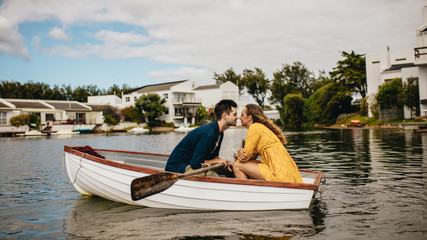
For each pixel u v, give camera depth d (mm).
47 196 5250
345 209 4059
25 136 32375
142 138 24969
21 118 34938
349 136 18922
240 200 4000
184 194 4137
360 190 5020
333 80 41219
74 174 5301
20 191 5645
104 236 3340
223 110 4105
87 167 4945
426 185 5207
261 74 70250
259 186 3945
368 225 3449
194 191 4082
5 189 5820
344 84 40969
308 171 4934
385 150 10492
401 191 4867
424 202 4250
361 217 3727
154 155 6023
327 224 3516
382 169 6867
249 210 4023
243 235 3244
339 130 27859
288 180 4098
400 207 4059
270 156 4160
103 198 5074
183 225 3598
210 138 4020
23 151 14352
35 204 4730
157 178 3752
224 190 3990
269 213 3955
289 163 4195
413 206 4086
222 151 12461
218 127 4137
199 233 3332
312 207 4191
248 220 3707
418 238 3057
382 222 3529
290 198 3994
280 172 4090
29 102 42781
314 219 3701
